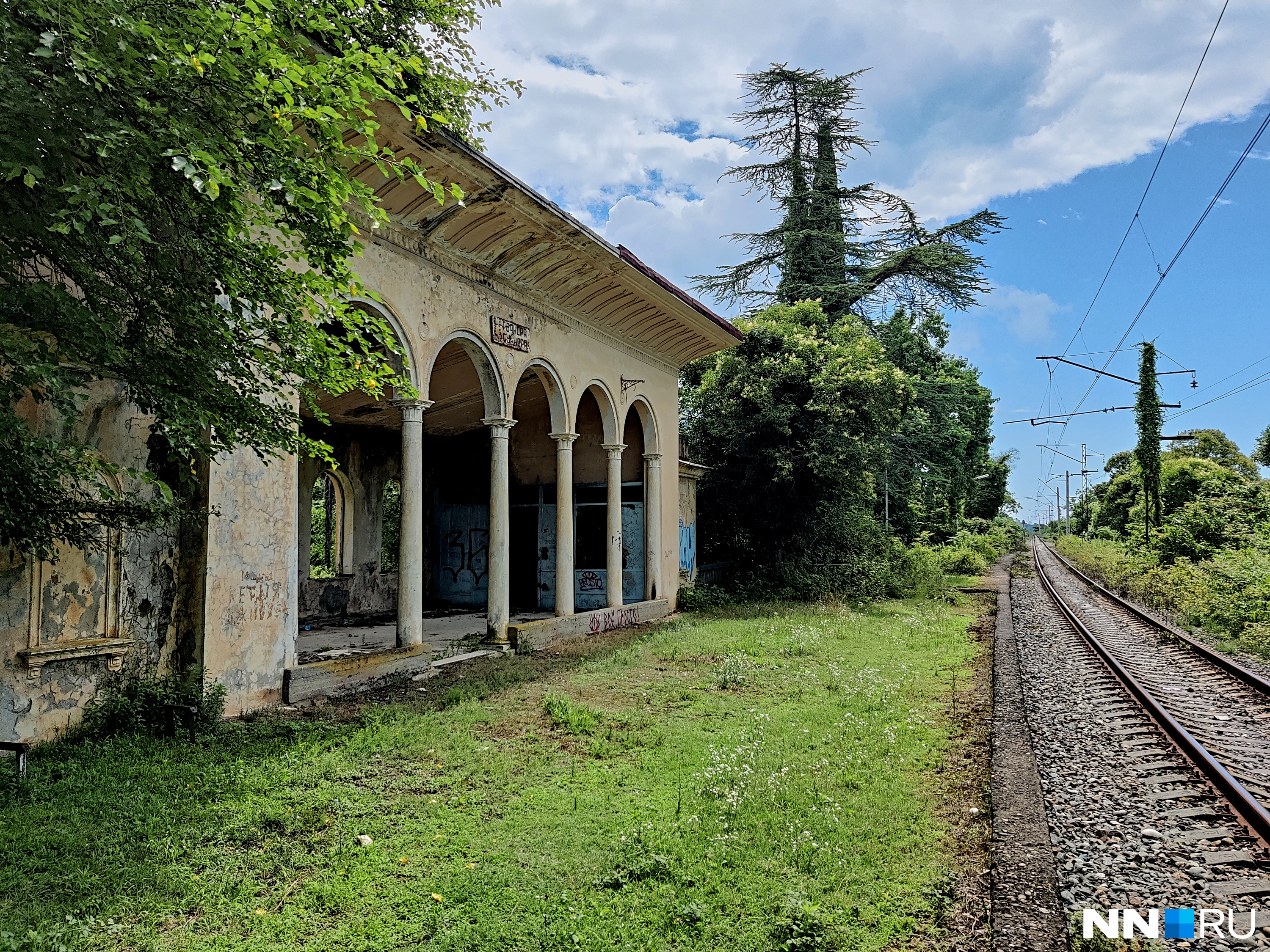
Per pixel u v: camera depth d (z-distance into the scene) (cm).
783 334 2139
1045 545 7356
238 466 742
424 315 983
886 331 3344
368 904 395
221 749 619
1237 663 1110
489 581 1192
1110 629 1523
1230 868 449
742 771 588
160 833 462
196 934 363
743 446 2103
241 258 487
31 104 356
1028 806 516
